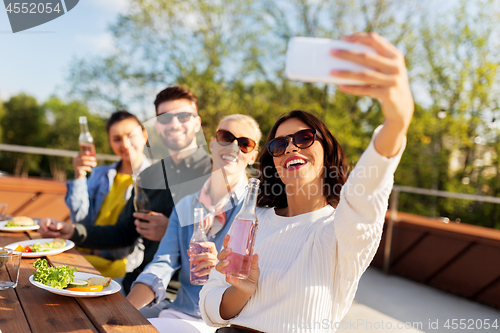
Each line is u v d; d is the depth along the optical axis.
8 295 1.08
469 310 3.11
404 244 4.10
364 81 0.59
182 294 1.60
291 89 12.92
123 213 2.03
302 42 0.62
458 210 11.48
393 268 4.18
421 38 11.60
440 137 11.91
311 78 0.61
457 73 11.38
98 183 2.52
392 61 0.60
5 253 1.14
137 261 2.29
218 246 1.53
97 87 13.98
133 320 0.97
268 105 12.81
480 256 3.38
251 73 13.04
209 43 12.88
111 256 2.21
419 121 11.66
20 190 3.49
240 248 1.03
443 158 11.70
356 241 0.93
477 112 11.16
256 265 1.04
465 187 11.50
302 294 1.04
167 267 1.57
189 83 12.66
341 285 1.06
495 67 10.77
